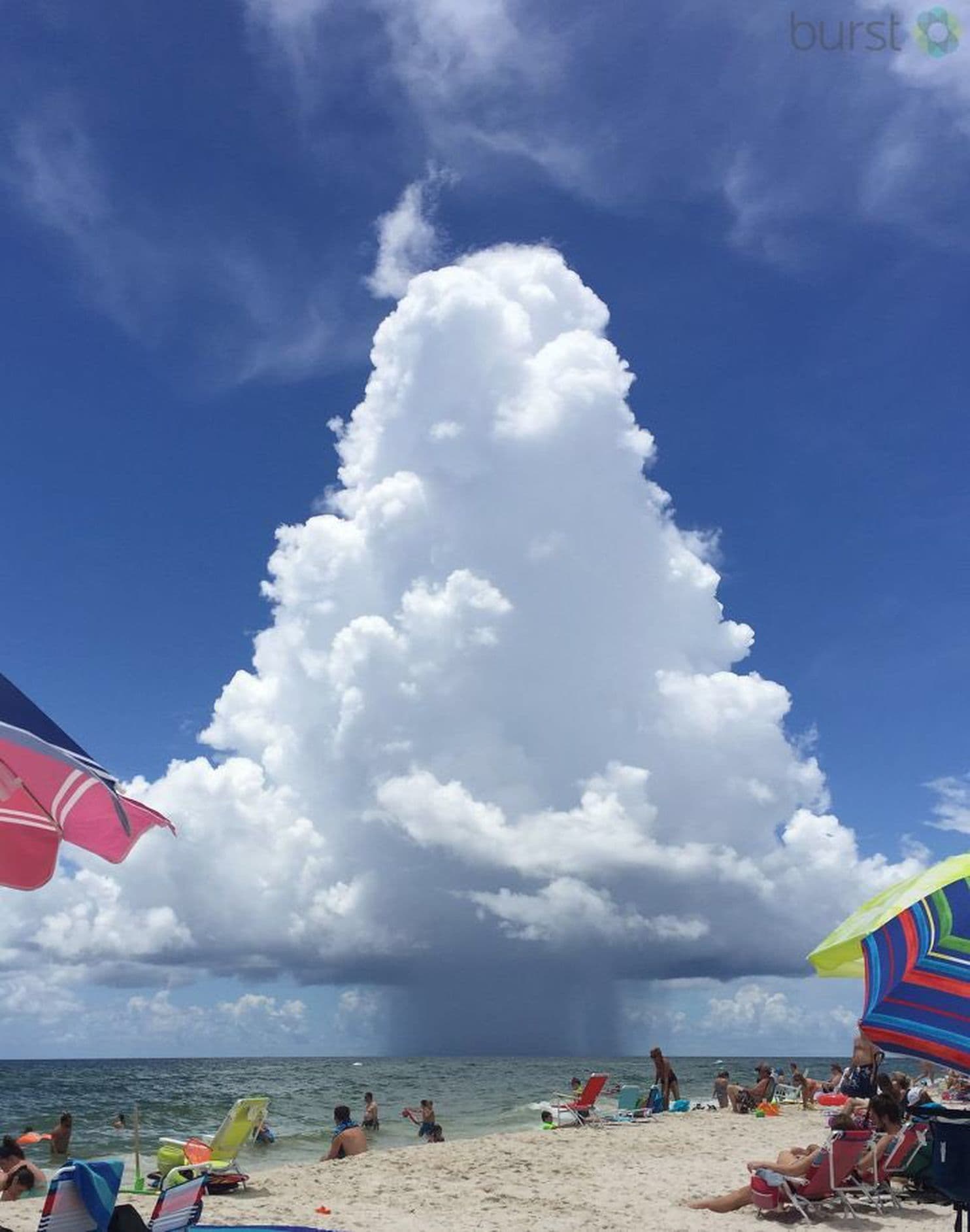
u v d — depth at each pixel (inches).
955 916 238.7
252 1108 504.4
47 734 163.8
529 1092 2476.6
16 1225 398.9
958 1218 263.3
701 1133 725.9
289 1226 367.9
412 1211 425.7
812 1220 390.9
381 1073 4549.7
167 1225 273.0
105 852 205.6
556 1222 399.2
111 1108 1985.7
